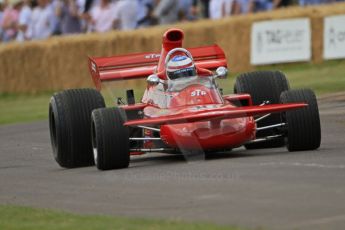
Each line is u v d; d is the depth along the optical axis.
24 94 119.19
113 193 36.62
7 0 121.44
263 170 38.22
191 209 31.69
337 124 56.56
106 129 42.62
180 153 44.75
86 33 114.00
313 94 43.28
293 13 98.94
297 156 41.88
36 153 55.75
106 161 42.88
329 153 42.25
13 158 54.22
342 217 28.64
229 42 102.31
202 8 106.75
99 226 29.59
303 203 30.91
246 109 40.09
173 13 107.25
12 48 119.50
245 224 28.59
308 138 42.97
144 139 43.38
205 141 41.53
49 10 116.88
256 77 47.47
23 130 72.38
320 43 97.56
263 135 46.03
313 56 97.94
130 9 109.19
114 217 31.20
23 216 33.16
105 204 34.44
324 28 96.81
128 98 49.00
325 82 85.44
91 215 32.19
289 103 42.22
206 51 49.84
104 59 49.56
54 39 116.50
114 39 110.31
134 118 46.00
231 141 41.69
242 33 101.50
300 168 37.94
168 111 43.53
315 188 33.19
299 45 98.38
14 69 119.44
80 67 114.56
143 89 99.69
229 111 39.88
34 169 47.97
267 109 40.03
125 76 48.56
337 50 96.12
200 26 104.12
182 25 105.50
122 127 42.81
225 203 32.06
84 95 46.94
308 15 97.81
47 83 117.56
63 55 115.44
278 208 30.47
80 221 31.00
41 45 117.19
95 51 112.31
